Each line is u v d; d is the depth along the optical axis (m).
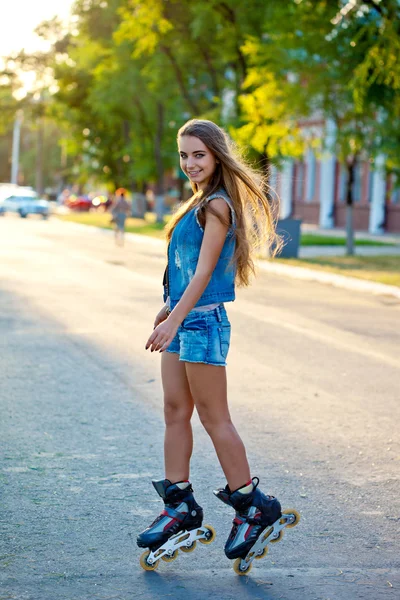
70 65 61.03
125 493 6.02
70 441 7.28
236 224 4.59
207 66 42.62
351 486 6.26
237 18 33.69
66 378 9.79
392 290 20.09
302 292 20.00
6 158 136.12
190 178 4.69
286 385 9.69
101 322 14.02
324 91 27.39
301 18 26.91
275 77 28.41
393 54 23.09
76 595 4.44
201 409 4.75
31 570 4.73
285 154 29.84
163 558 4.84
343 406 8.73
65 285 19.48
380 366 11.01
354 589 4.57
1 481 6.23
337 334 13.64
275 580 4.68
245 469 4.79
